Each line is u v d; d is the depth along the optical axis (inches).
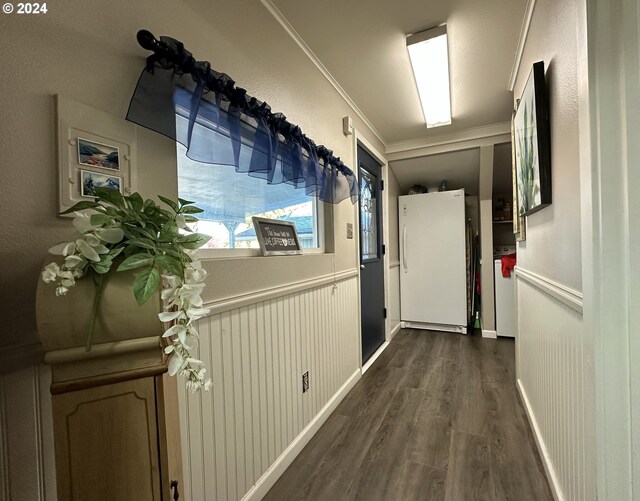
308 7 55.7
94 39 28.9
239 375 46.1
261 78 52.7
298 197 72.0
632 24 27.5
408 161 133.6
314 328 69.2
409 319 146.6
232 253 49.6
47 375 25.7
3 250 23.3
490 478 51.7
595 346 29.8
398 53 69.7
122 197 23.0
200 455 39.0
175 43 32.1
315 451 60.6
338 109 84.0
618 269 28.8
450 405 75.9
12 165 23.7
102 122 29.3
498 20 59.9
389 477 52.9
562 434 44.2
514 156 82.7
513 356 107.7
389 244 134.6
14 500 24.0
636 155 27.8
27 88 24.5
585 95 30.5
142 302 19.4
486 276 130.6
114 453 21.2
